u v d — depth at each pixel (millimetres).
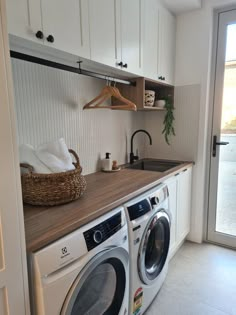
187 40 2488
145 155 2869
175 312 1700
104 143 2207
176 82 2605
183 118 2613
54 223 1045
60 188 1254
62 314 958
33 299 912
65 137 1779
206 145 2574
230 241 2570
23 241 838
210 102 2514
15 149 787
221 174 2570
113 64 1628
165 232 1877
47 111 1621
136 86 2105
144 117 2826
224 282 2010
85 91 1921
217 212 2643
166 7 2297
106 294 1327
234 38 2336
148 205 1551
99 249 1116
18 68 1416
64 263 948
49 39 1169
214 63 2447
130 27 1770
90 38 1418
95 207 1228
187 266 2234
